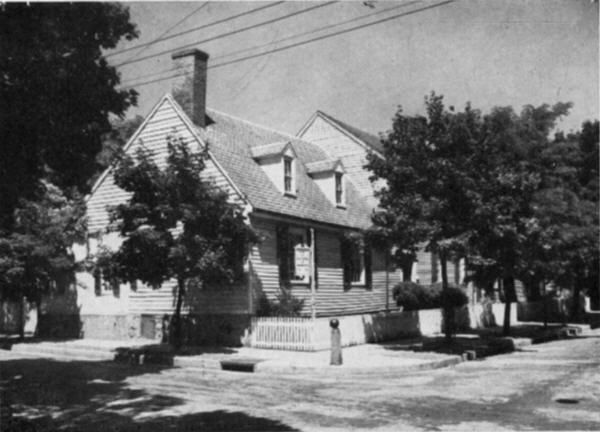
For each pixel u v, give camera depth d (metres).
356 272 28.17
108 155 29.62
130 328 24.19
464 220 19.44
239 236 19.67
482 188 19.30
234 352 19.19
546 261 26.77
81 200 26.02
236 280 20.98
